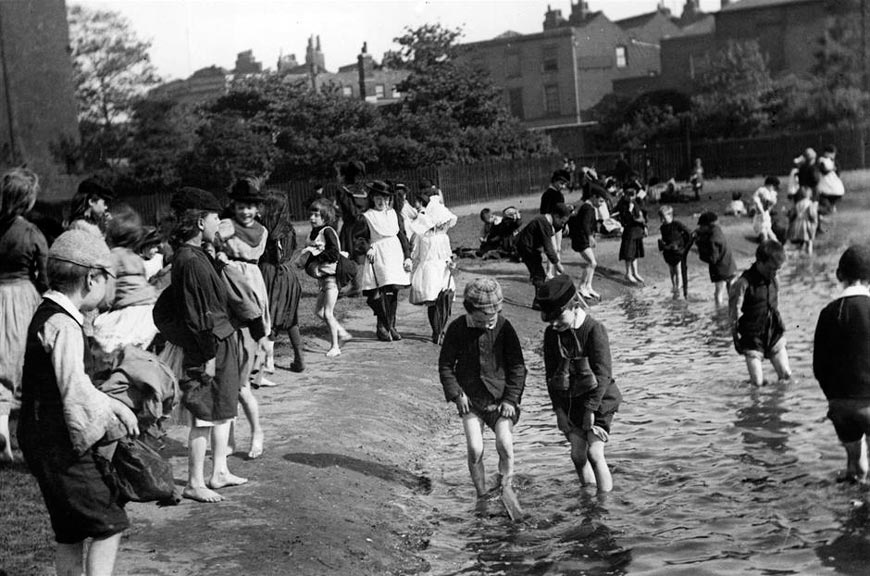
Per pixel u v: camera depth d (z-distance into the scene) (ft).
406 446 33.40
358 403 36.52
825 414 35.17
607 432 27.22
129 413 18.03
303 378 40.27
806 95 177.37
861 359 26.11
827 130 169.37
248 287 27.71
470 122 176.76
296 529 23.89
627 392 40.68
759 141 171.53
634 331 56.03
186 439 31.35
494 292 26.27
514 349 26.86
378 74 255.29
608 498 27.55
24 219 29.30
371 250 47.26
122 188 151.43
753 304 39.14
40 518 24.27
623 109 206.80
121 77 157.79
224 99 165.89
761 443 32.09
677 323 58.03
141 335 25.62
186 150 154.40
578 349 26.73
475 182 148.77
